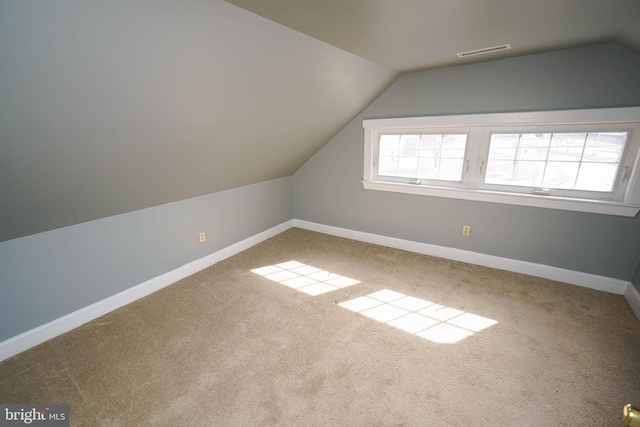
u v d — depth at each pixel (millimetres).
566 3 1162
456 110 2461
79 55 952
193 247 2670
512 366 1587
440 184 2758
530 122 2197
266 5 1096
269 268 2758
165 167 1920
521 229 2473
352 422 1299
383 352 1700
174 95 1364
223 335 1856
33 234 1720
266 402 1397
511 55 2072
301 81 1823
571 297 2191
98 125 1279
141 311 2115
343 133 3158
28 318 1770
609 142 2045
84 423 1305
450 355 1672
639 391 1425
